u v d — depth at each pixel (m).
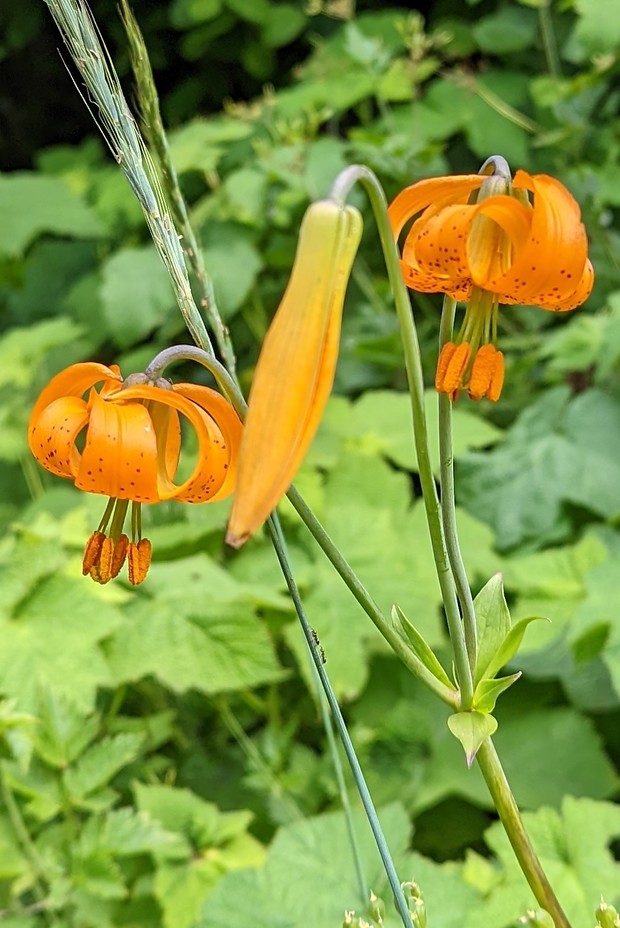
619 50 1.07
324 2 1.49
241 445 0.46
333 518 0.85
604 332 0.95
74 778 0.66
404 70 1.18
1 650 0.69
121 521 0.51
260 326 1.15
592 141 1.16
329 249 0.46
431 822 0.81
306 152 1.08
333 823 0.65
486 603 0.53
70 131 1.85
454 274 0.49
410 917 0.52
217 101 1.62
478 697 0.51
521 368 1.04
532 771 0.80
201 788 0.82
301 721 0.87
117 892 0.65
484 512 0.97
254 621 0.72
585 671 0.83
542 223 0.47
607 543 0.92
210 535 0.81
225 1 1.45
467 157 1.36
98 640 0.70
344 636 0.77
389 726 0.79
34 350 1.09
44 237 1.53
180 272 0.52
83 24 0.51
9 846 0.67
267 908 0.63
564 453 0.96
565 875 0.63
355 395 1.16
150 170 0.52
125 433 0.48
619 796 0.79
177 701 0.86
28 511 0.97
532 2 1.13
